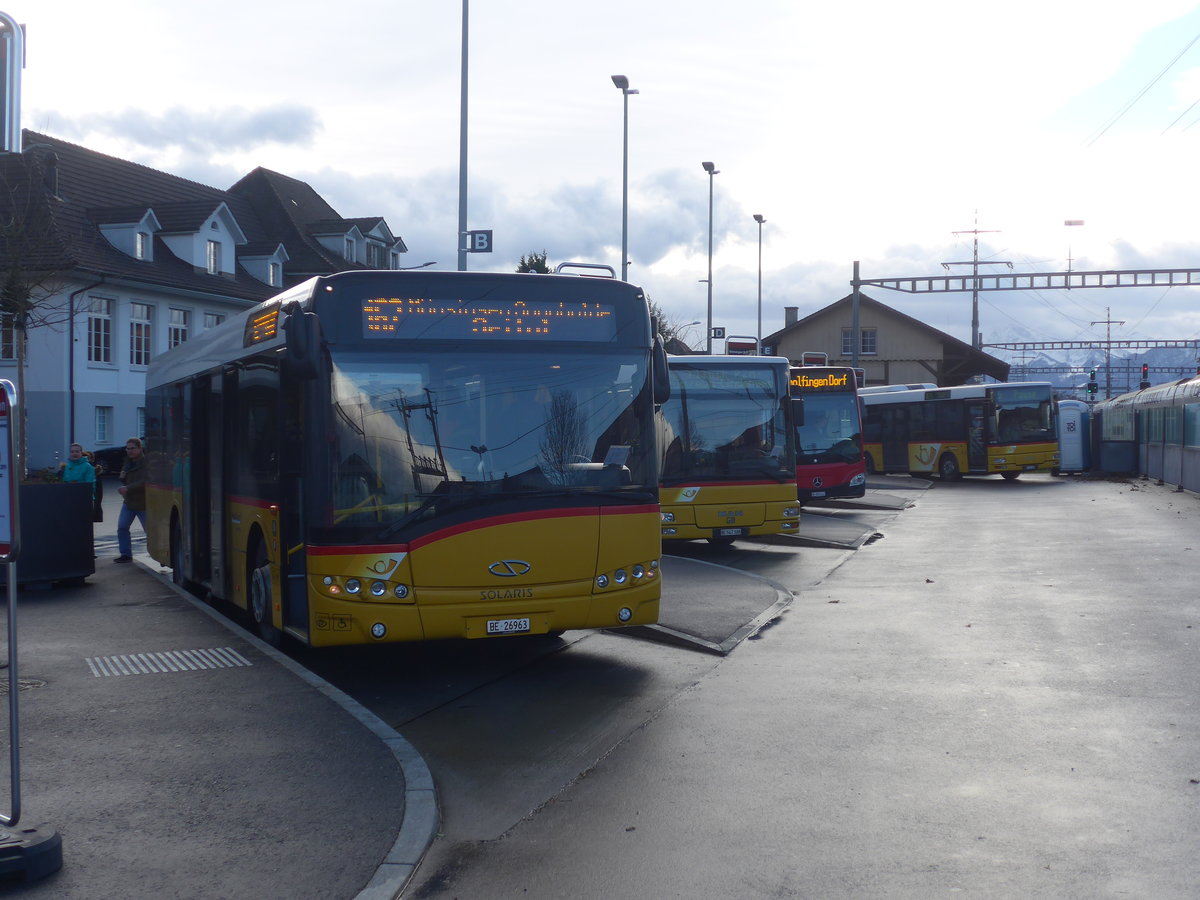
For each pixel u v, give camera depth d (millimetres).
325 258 58719
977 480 42688
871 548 20250
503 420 9211
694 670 10000
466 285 9312
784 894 4949
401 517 8922
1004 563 17406
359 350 9078
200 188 56000
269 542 10344
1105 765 6773
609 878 5207
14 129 9133
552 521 9141
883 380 71562
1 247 22766
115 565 18500
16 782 5402
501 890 5113
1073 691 8742
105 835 5703
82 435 41438
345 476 8938
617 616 9336
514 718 8414
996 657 10133
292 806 6125
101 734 7527
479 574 8992
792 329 73000
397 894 5055
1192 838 5527
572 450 9305
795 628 11938
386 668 10367
